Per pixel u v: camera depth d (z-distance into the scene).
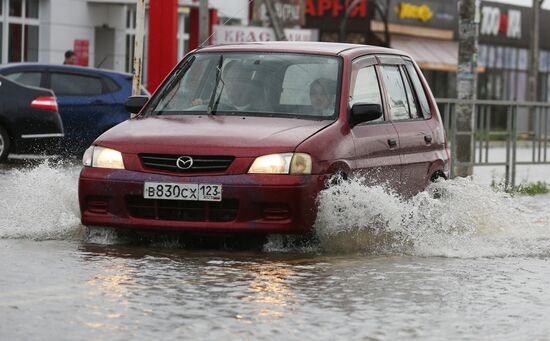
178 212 18.45
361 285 15.63
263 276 16.09
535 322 13.51
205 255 17.98
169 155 18.50
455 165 36.31
